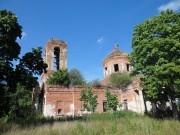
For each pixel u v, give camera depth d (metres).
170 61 18.39
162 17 20.12
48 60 38.19
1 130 12.99
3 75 16.27
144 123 14.48
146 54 20.36
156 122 15.55
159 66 18.19
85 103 27.81
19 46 17.09
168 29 18.94
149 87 19.14
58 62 40.50
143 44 20.16
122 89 33.28
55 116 27.61
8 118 23.83
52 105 28.31
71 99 29.62
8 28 15.60
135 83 30.77
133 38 22.17
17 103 28.77
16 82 17.19
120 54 43.16
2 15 15.95
